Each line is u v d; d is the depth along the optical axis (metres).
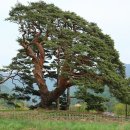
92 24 52.31
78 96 45.47
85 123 35.56
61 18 48.59
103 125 33.53
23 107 52.84
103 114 45.44
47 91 49.94
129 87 48.06
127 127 31.78
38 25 49.41
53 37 47.88
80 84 43.62
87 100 47.09
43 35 50.00
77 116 41.41
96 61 46.25
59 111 45.44
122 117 43.56
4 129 29.38
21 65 51.56
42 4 50.44
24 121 33.62
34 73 50.06
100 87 44.22
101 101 47.50
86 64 46.75
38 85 50.09
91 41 46.97
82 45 45.34
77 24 49.06
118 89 46.09
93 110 52.12
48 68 52.47
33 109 48.44
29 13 47.97
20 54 51.81
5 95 51.28
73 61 45.72
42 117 39.94
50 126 31.55
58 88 49.06
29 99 52.16
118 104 73.12
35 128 30.66
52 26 47.91
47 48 47.56
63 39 46.56
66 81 48.19
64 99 52.88
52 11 49.59
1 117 39.16
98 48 47.81
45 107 49.59
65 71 46.09
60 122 34.81
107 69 45.66
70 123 33.91
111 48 52.12
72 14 50.12
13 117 39.41
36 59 50.25
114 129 31.09
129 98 46.41
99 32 51.59
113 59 51.88
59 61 48.38
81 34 47.12
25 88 52.03
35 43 50.34
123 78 50.31
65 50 45.62
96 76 45.94
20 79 51.94
